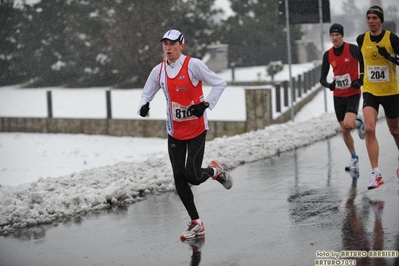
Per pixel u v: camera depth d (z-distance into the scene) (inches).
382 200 597.6
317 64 2652.6
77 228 562.3
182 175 511.2
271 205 608.1
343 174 737.6
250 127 1438.2
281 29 3326.8
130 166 796.6
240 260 449.4
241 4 3319.4
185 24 2999.5
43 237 539.2
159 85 510.9
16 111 2191.2
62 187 696.4
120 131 1668.3
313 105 1929.1
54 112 2103.8
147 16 2819.9
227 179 546.6
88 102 2333.9
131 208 626.5
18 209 587.8
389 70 624.4
